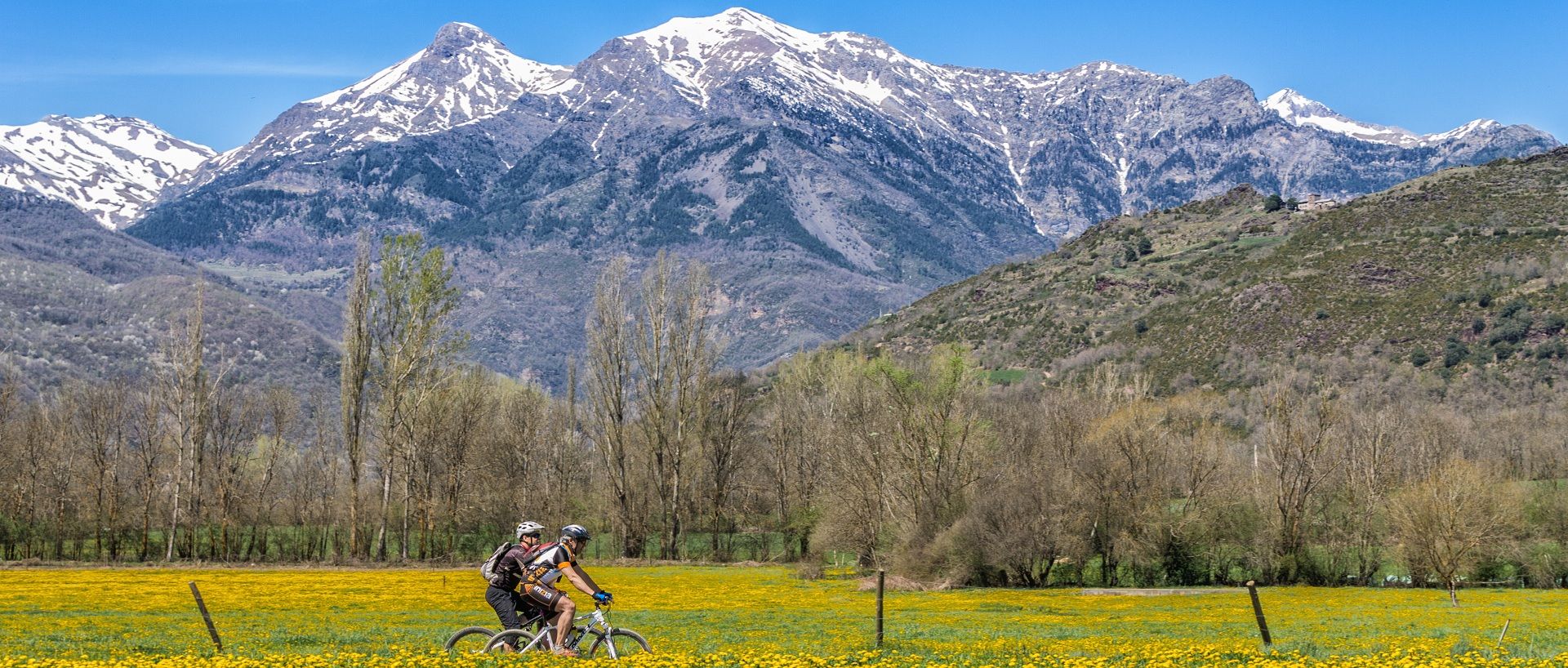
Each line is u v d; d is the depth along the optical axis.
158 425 90.62
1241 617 49.28
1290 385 109.19
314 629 35.75
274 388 109.25
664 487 93.31
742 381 103.00
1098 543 75.06
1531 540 77.00
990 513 71.62
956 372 77.44
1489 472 81.06
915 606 54.22
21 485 92.00
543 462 101.56
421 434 87.50
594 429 95.75
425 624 38.66
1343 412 88.94
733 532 105.12
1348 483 80.38
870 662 19.69
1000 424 89.06
